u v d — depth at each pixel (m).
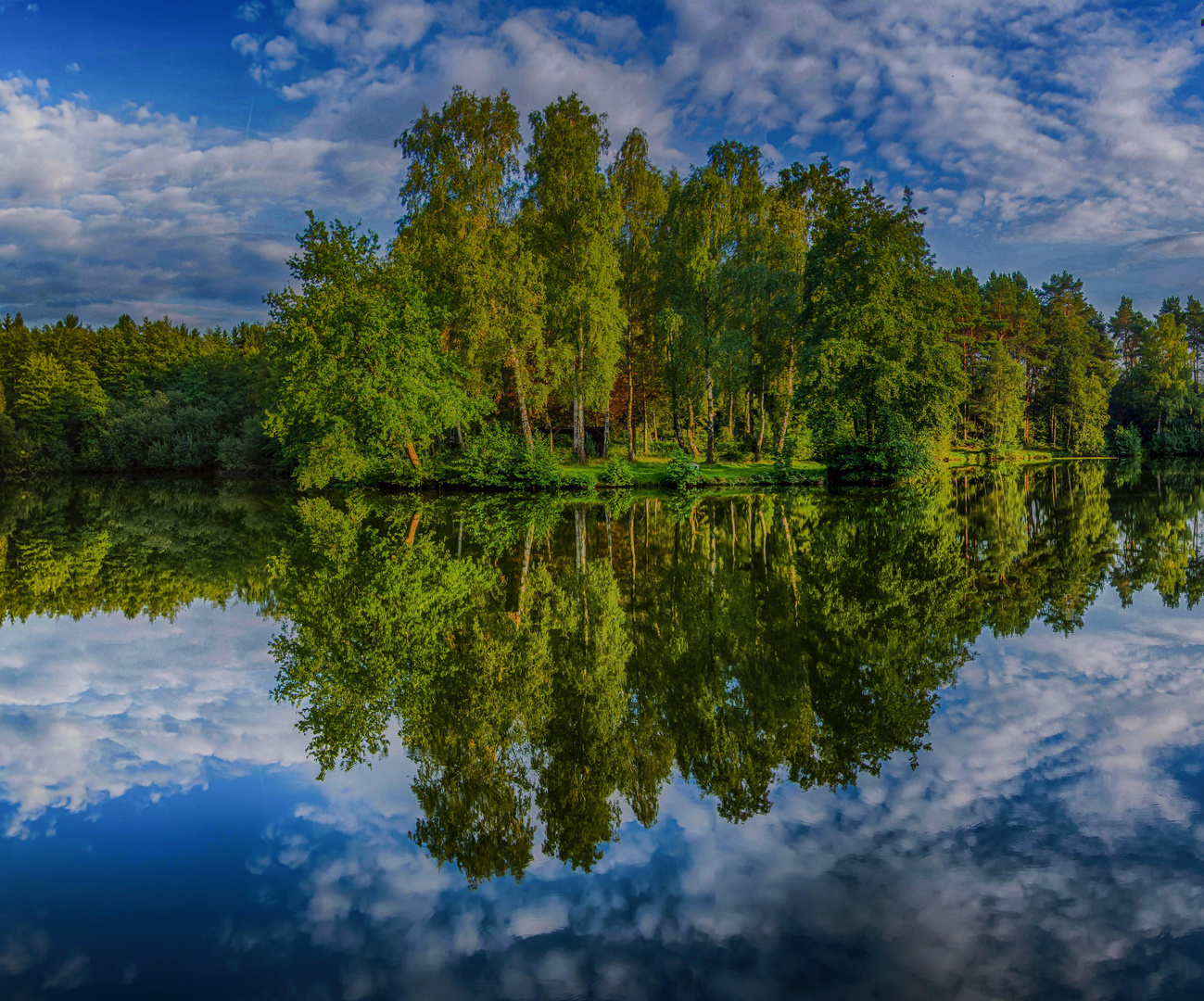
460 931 3.93
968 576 13.61
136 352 73.94
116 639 10.39
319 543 19.52
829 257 34.22
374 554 17.42
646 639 9.89
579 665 8.82
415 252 36.47
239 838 5.02
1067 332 67.00
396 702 7.72
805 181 39.84
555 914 4.07
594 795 5.58
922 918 3.93
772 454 41.75
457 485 36.09
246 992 3.46
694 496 31.53
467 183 34.47
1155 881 4.20
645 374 46.03
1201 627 9.94
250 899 4.30
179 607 12.30
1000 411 56.66
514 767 6.12
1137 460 59.78
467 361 35.34
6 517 28.56
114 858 4.79
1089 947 3.61
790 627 10.32
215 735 6.88
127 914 4.16
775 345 38.66
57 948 3.85
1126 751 6.04
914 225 34.94
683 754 6.28
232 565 16.30
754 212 39.16
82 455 60.53
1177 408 68.31
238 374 66.56
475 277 32.91
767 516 23.41
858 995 3.33
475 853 4.79
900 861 4.49
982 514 23.03
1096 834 4.74
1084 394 64.25
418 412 32.72
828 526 20.89
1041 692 7.50
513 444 35.50
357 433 33.22
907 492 31.59
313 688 8.20
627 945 3.77
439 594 12.89
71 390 61.50
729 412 47.06
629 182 41.66
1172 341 72.62
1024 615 10.70
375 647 9.77
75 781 5.90
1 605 12.62
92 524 25.69
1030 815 5.03
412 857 4.75
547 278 36.56
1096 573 13.68
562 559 16.28
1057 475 41.78
